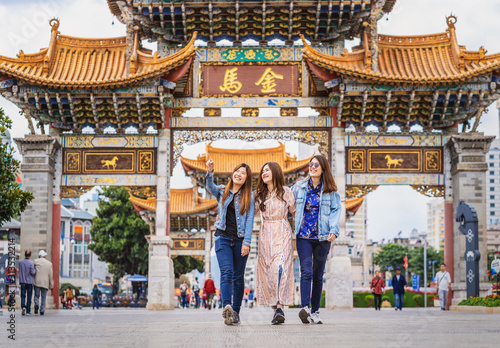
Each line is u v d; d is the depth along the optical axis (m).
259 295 11.56
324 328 9.86
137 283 61.66
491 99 27.41
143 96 26.98
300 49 28.30
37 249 27.05
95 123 28.22
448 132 28.34
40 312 21.52
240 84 28.17
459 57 27.38
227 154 49.59
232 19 27.80
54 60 28.19
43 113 27.94
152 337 8.07
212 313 23.70
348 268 26.98
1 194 20.53
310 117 28.03
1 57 27.45
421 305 51.28
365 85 26.86
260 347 6.46
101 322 13.36
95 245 60.28
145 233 59.59
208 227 51.34
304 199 11.66
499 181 154.00
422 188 28.30
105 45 28.94
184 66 26.75
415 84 26.83
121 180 27.91
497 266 27.38
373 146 28.05
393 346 6.35
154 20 28.02
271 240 11.40
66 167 28.08
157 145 28.03
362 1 27.30
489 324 11.05
